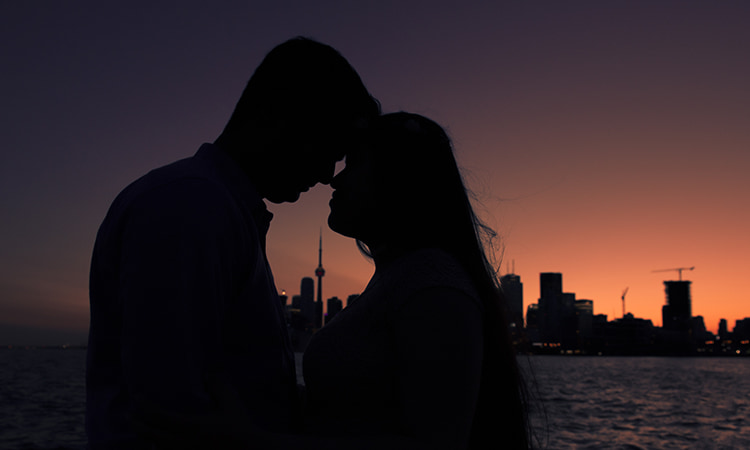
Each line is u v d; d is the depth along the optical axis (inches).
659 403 1519.4
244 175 54.4
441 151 64.2
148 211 41.4
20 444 641.0
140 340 38.2
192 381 39.0
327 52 59.0
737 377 3464.6
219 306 43.6
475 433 58.1
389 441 43.4
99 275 46.8
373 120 64.5
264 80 57.4
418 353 48.0
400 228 63.0
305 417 58.9
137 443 42.4
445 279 50.9
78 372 2613.2
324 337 59.7
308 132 57.7
